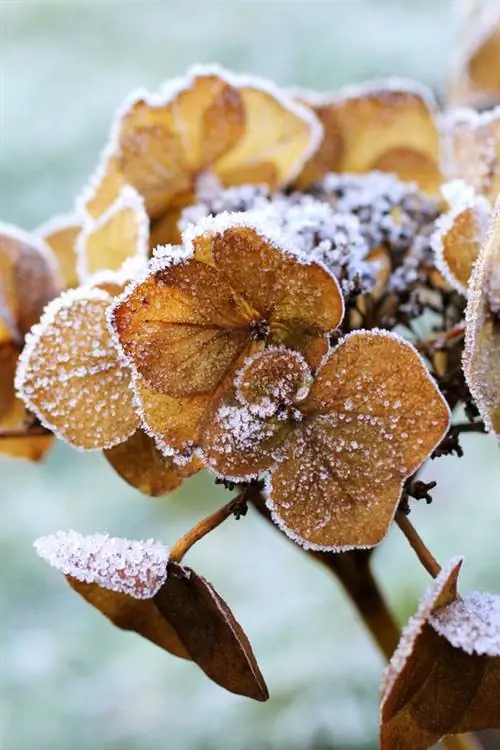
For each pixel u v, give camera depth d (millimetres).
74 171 654
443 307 287
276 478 254
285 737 451
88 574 251
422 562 260
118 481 627
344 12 688
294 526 254
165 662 511
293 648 496
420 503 567
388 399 253
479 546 525
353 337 253
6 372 294
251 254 251
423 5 677
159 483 268
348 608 513
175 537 587
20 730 489
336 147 312
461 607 251
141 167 291
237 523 594
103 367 262
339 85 669
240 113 296
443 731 256
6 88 680
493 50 336
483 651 246
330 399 254
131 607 264
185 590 259
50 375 261
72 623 551
